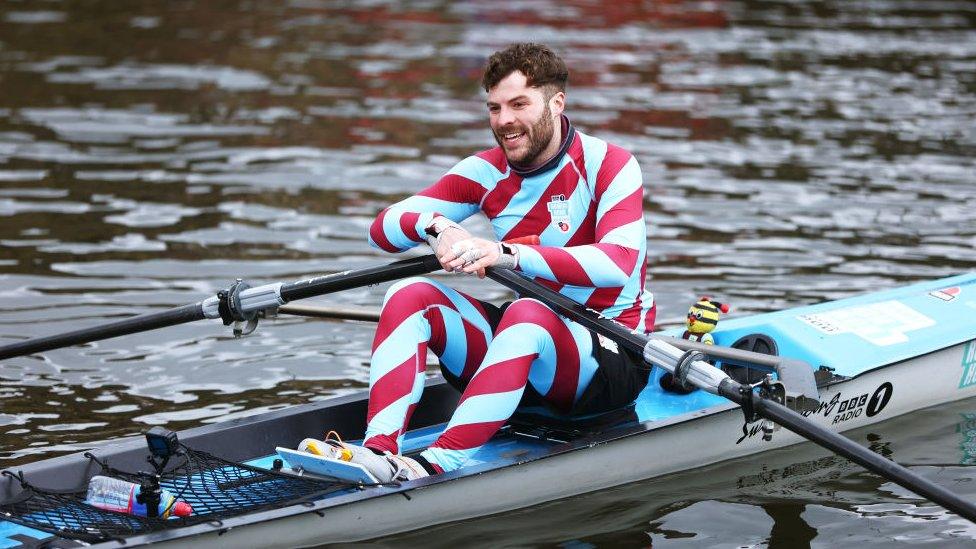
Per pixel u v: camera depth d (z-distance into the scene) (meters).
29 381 19.92
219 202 31.00
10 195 31.16
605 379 15.83
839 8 65.94
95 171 33.72
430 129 39.22
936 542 14.41
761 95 44.47
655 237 28.12
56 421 18.30
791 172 34.03
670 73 48.44
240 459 15.63
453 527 14.55
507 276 15.21
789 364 14.89
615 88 45.47
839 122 40.19
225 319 16.27
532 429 16.59
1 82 44.97
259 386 19.94
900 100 43.50
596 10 64.31
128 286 24.59
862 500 15.70
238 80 46.38
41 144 36.50
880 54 52.53
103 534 12.84
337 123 39.94
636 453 15.80
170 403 19.12
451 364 15.94
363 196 31.70
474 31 57.66
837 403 17.58
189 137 37.78
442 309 15.41
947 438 17.84
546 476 15.07
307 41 54.66
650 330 16.70
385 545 14.02
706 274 25.36
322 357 21.36
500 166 16.02
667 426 15.80
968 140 37.56
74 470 14.50
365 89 45.19
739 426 16.72
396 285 15.45
